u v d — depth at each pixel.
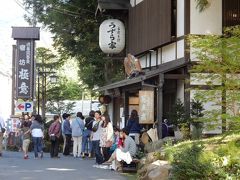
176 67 18.28
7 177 14.52
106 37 24.30
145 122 19.36
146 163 14.33
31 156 23.30
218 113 13.95
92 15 30.94
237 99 13.38
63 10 31.12
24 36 31.16
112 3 26.27
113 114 29.27
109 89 26.31
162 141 16.86
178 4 19.70
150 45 22.28
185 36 17.27
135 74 21.39
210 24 18.81
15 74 32.09
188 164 10.48
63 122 24.64
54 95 40.09
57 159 21.72
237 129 12.78
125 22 27.31
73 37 31.41
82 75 32.66
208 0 18.80
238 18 18.91
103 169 17.31
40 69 38.19
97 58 30.67
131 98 24.75
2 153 24.28
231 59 13.52
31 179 14.14
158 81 18.67
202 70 14.78
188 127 17.81
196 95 14.70
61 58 34.59
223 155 10.77
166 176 12.19
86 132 23.16
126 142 16.56
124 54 27.64
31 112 28.58
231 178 10.22
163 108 21.14
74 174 15.54
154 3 21.77
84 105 43.62
